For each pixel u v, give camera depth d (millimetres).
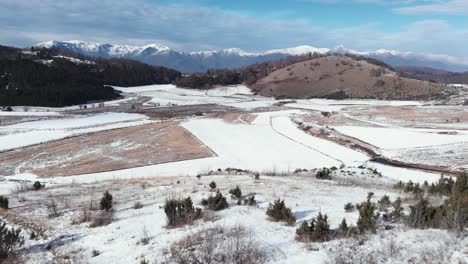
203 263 7891
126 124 92312
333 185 20594
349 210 12367
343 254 7797
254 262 7742
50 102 134750
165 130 75938
